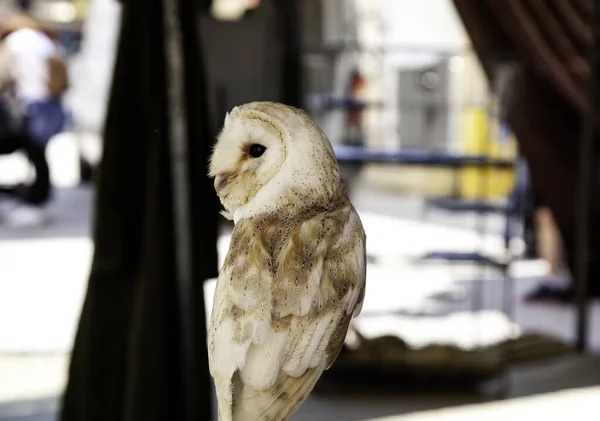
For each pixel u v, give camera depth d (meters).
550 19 4.84
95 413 2.86
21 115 8.64
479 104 7.56
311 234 1.30
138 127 2.78
